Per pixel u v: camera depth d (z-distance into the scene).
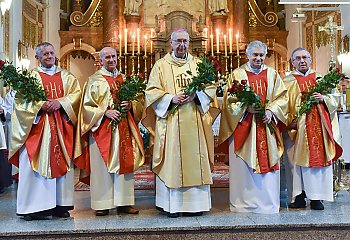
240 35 11.36
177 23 10.71
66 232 3.78
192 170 4.28
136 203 5.11
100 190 4.39
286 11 12.54
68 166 4.32
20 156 4.30
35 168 4.20
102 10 11.98
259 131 4.46
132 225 3.92
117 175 4.42
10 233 3.74
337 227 3.89
